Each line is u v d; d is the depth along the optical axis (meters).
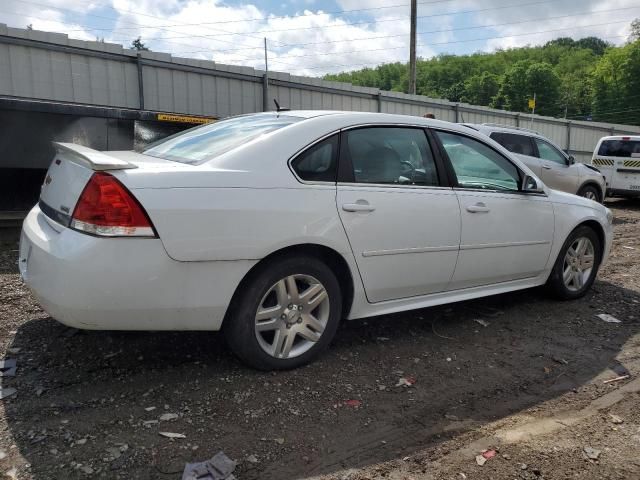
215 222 2.93
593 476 2.54
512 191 4.55
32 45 12.38
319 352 3.52
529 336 4.30
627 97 83.00
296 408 3.00
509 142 10.65
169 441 2.62
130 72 14.00
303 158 3.35
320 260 3.43
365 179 3.59
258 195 3.09
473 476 2.51
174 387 3.13
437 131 4.13
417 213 3.76
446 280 4.06
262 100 16.73
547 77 95.75
